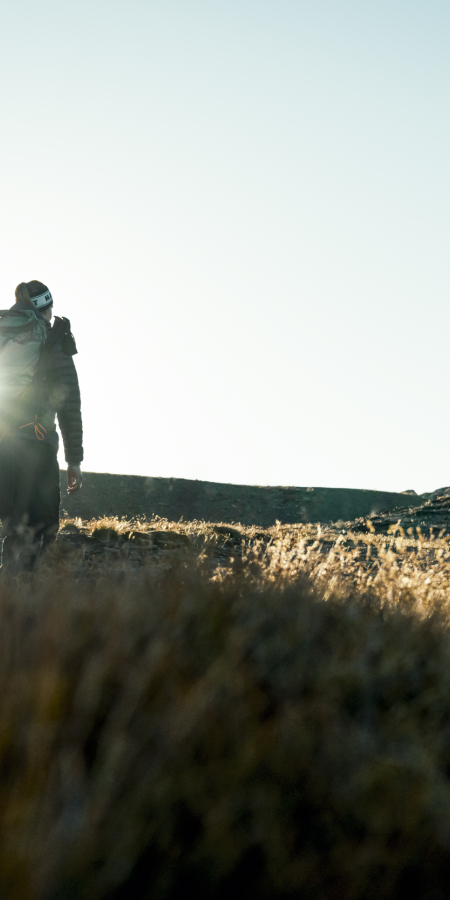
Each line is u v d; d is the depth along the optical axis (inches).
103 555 230.2
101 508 2203.5
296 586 135.4
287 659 95.2
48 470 181.8
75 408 188.5
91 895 49.4
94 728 73.5
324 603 126.3
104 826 54.9
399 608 134.4
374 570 181.3
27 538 154.5
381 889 58.7
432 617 134.3
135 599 110.9
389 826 62.6
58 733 65.9
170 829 59.1
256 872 59.9
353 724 79.7
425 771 67.9
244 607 112.1
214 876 55.8
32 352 179.9
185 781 61.2
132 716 70.5
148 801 58.2
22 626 93.6
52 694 68.0
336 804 64.7
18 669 75.9
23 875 47.2
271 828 59.6
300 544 169.0
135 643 91.3
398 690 92.9
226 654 88.4
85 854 50.3
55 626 86.1
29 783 56.0
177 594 115.5
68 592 114.0
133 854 52.4
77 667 82.6
